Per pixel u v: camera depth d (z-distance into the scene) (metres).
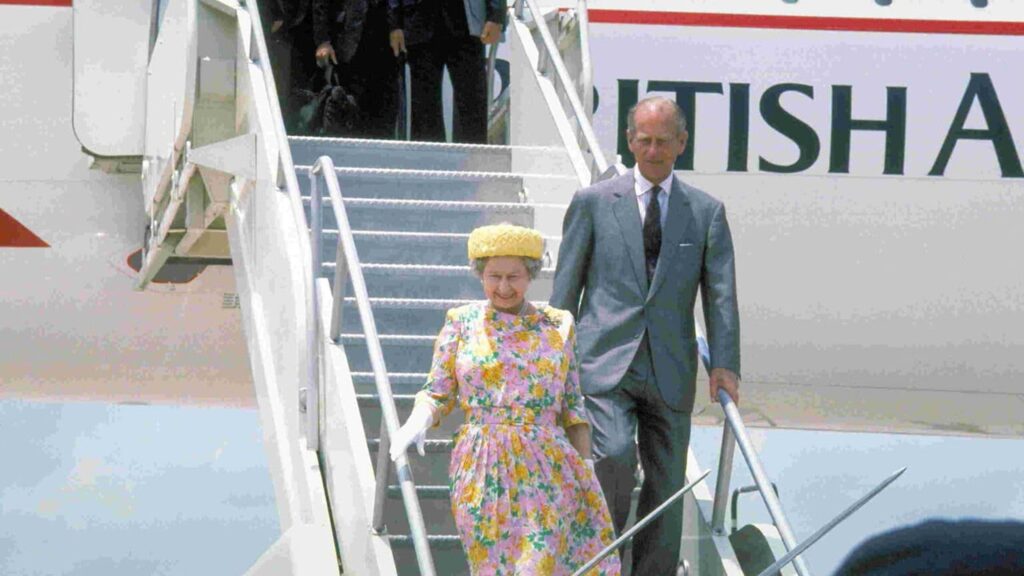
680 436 5.18
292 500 5.97
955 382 11.36
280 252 6.29
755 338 11.24
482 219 7.25
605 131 11.09
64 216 11.05
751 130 11.10
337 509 5.49
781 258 11.14
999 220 11.17
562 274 5.21
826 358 11.28
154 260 9.93
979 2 11.23
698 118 11.09
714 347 5.13
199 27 7.74
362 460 5.20
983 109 11.15
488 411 4.45
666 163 5.12
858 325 11.23
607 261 5.16
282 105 8.82
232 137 7.80
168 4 8.59
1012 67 11.15
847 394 11.38
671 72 11.09
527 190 7.53
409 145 7.68
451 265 7.03
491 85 10.15
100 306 11.19
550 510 4.36
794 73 11.12
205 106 7.76
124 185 11.09
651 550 5.23
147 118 9.91
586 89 7.66
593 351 5.13
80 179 11.04
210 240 9.56
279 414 6.38
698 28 11.09
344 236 5.39
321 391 5.89
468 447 4.43
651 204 5.20
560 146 7.40
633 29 11.09
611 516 5.11
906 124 11.12
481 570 4.34
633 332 5.11
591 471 4.52
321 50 8.15
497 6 8.32
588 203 5.21
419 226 7.22
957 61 11.16
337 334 5.80
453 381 4.53
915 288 11.20
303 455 5.85
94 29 10.16
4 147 10.96
